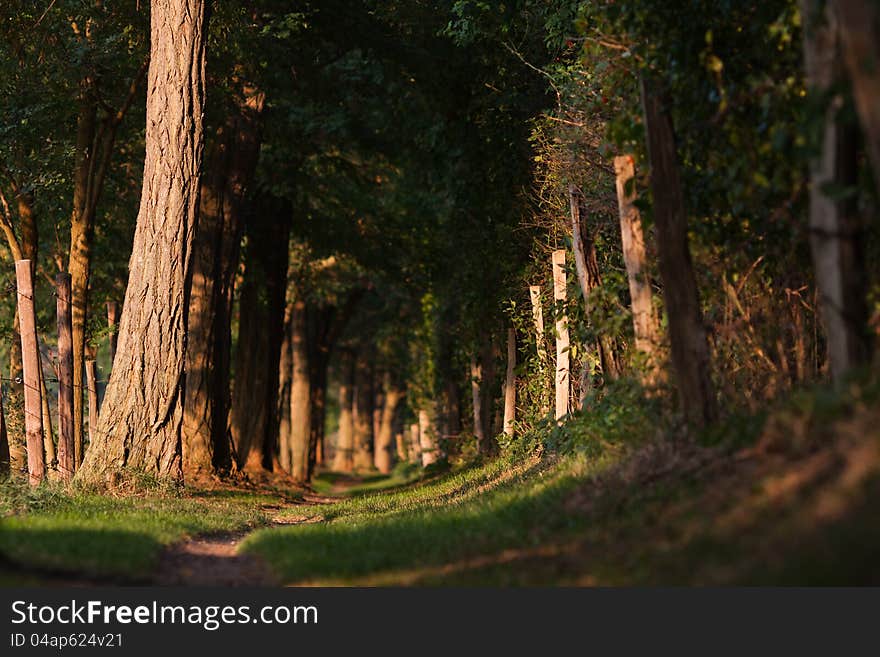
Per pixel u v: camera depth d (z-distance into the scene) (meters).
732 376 10.63
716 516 7.40
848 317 7.57
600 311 13.12
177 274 18.52
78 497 15.22
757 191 9.70
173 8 18.58
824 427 7.37
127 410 18.00
